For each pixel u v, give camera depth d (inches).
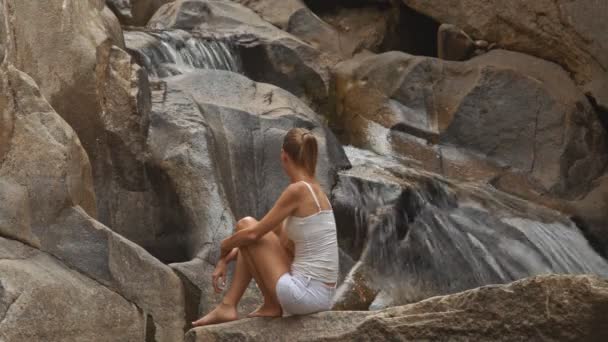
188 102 568.7
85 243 433.1
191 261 480.4
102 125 518.3
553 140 729.0
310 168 368.5
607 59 745.6
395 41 860.6
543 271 606.9
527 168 724.7
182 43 722.8
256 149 577.9
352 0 880.9
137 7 880.3
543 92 740.0
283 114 606.9
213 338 352.8
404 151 724.7
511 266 600.4
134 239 517.3
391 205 589.6
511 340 322.7
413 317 336.5
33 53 494.3
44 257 425.4
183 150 527.5
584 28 756.6
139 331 433.1
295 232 357.1
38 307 394.9
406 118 740.0
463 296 331.6
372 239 570.9
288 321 351.6
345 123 767.1
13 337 382.0
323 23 844.6
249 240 356.5
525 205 661.9
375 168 648.4
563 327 315.3
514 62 765.3
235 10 832.3
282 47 778.8
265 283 356.5
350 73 778.2
